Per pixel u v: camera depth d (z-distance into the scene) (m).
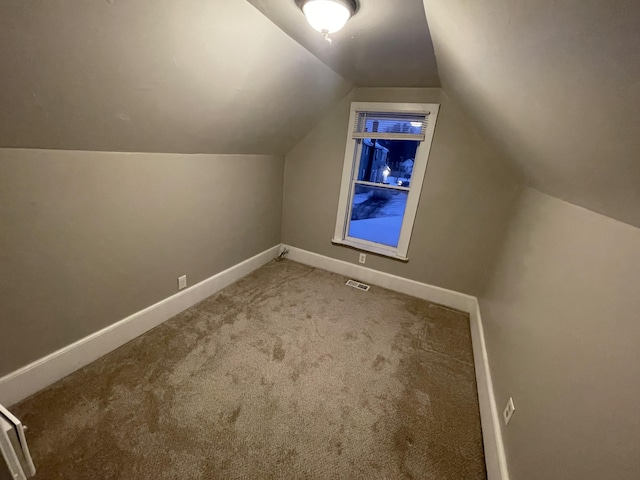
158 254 2.11
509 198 2.43
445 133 2.50
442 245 2.78
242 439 1.44
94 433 1.39
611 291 0.85
